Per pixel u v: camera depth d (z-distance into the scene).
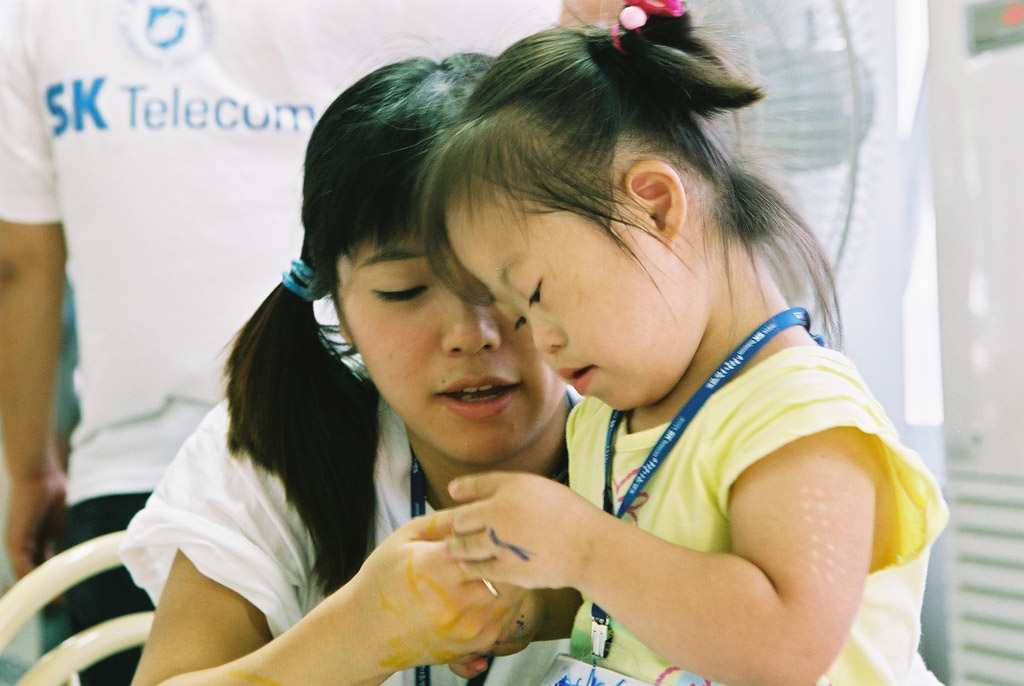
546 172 0.75
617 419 0.86
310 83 1.54
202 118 1.52
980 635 1.39
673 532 0.75
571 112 0.78
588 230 0.74
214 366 1.54
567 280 0.74
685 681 0.73
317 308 1.04
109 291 1.55
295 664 0.79
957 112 1.34
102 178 1.53
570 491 0.72
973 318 1.35
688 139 0.79
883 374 1.73
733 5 1.07
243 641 0.91
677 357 0.77
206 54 1.52
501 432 0.90
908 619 0.78
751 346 0.76
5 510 1.95
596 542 0.69
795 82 1.27
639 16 0.81
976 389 1.36
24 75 1.58
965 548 1.39
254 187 1.54
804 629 0.65
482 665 0.86
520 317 0.85
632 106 0.78
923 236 1.75
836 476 0.68
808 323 0.80
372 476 0.98
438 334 0.87
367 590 0.77
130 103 1.52
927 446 1.74
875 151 1.30
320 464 0.96
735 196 0.81
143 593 1.54
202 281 1.54
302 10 1.51
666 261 0.75
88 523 1.55
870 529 0.68
